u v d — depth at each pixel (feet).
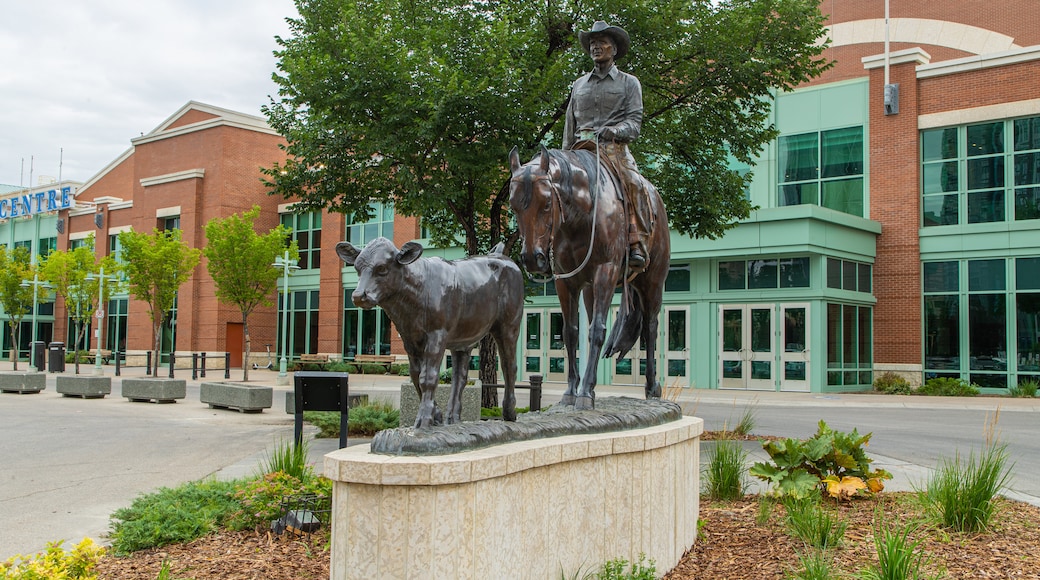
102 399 74.02
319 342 130.82
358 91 42.04
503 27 41.98
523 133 42.78
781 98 98.43
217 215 134.72
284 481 25.45
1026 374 83.51
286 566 20.76
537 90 41.39
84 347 168.76
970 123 88.12
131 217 153.28
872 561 20.89
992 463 29.14
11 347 186.29
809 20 45.98
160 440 45.62
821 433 29.55
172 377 100.12
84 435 47.91
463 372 17.21
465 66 42.68
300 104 44.93
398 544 13.67
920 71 90.68
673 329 92.07
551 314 101.24
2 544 23.22
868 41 117.60
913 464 37.60
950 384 83.41
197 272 136.46
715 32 44.62
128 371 129.29
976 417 60.95
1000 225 85.35
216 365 132.87
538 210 18.03
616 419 19.71
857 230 88.07
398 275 15.02
